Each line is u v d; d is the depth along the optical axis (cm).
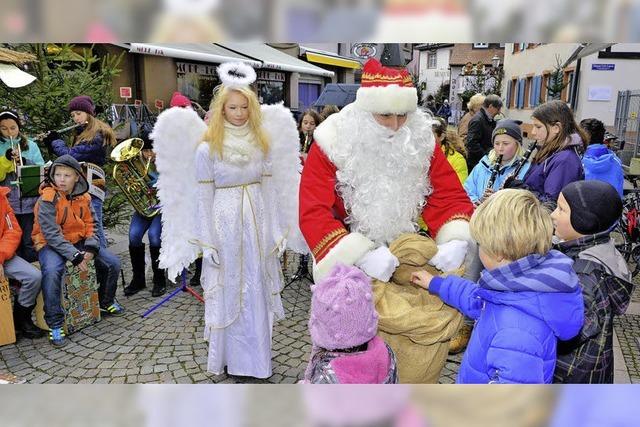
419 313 200
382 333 208
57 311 357
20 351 351
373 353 155
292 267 534
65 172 361
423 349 205
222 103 281
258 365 299
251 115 286
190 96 1119
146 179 443
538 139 304
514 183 315
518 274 142
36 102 519
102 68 602
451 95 3700
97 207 435
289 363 336
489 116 593
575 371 161
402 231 218
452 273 208
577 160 288
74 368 329
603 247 167
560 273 139
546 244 145
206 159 281
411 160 211
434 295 209
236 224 285
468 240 215
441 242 220
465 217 223
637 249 500
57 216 363
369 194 210
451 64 3669
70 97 540
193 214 302
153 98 1015
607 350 163
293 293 463
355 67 1847
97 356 344
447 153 407
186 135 296
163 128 289
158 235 443
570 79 1326
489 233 148
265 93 1457
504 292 145
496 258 151
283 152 315
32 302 358
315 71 1427
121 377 318
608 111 1177
